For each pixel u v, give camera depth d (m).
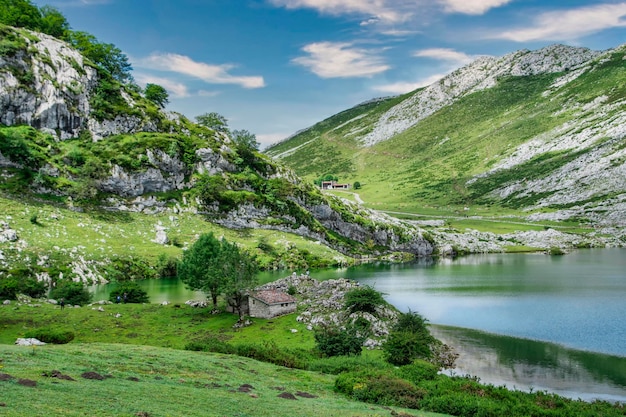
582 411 42.31
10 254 126.94
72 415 23.75
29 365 33.91
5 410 22.62
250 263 95.00
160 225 187.75
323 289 104.50
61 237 149.38
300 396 40.06
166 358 47.12
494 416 40.22
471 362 70.88
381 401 42.91
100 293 120.50
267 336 77.12
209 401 31.97
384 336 79.00
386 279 156.12
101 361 40.75
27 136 190.38
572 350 76.44
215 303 97.56
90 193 183.12
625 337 82.94
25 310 87.62
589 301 112.88
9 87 196.62
